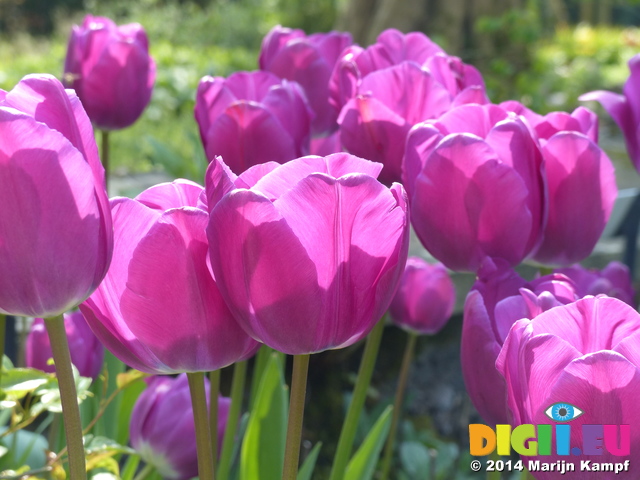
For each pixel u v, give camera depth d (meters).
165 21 5.14
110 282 0.33
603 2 6.77
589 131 0.49
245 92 0.61
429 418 1.43
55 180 0.29
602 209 0.47
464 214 0.42
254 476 0.54
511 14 2.87
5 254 0.30
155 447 0.56
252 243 0.30
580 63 3.93
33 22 6.52
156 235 0.31
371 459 0.58
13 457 0.58
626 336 0.32
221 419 0.57
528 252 0.45
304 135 0.57
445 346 1.49
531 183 0.43
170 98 2.85
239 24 5.06
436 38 2.76
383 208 0.31
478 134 0.46
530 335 0.31
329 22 5.18
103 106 0.73
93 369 0.58
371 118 0.49
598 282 0.52
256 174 0.33
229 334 0.33
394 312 0.86
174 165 1.23
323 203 0.31
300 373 0.33
